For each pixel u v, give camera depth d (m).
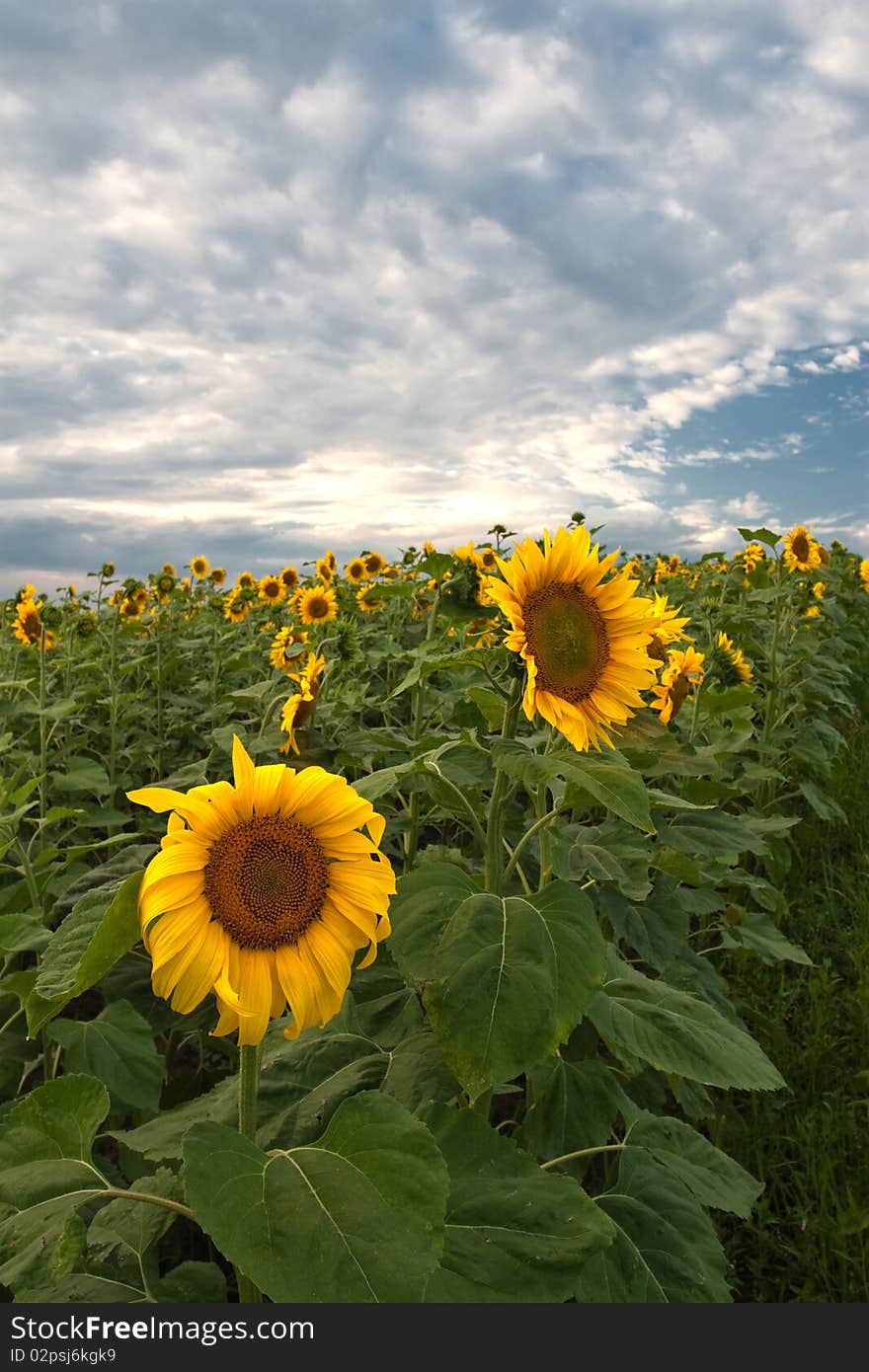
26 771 6.19
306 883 1.88
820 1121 4.24
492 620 2.81
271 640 10.03
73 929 1.90
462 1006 2.07
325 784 1.90
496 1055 2.03
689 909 4.12
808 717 8.29
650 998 2.82
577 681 2.69
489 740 2.41
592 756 2.58
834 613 10.23
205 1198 1.58
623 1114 2.89
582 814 5.05
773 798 7.25
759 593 7.61
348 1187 1.63
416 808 4.54
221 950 1.82
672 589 11.95
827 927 6.21
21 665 8.55
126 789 6.68
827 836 7.74
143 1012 3.45
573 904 2.25
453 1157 2.11
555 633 2.68
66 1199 1.82
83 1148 1.94
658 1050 2.57
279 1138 2.30
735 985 5.36
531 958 2.12
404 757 4.62
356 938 1.94
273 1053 2.65
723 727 5.51
